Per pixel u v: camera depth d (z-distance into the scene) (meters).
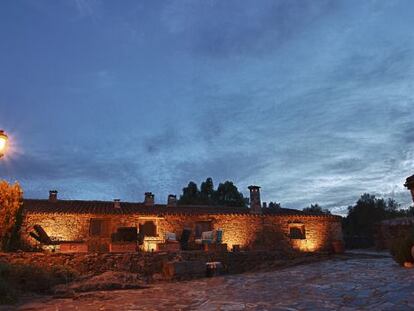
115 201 22.78
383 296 6.39
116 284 9.96
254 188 22.38
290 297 7.24
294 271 11.70
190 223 20.30
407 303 5.71
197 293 8.59
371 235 30.06
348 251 23.50
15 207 12.95
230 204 39.00
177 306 7.05
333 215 22.83
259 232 21.06
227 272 14.90
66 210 19.05
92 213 18.81
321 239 22.09
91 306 7.38
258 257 16.03
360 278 8.73
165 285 10.56
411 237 10.37
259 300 7.19
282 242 21.27
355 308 5.81
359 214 36.69
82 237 18.39
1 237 12.51
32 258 12.21
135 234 16.69
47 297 8.74
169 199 23.92
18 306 7.56
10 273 9.36
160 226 19.77
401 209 36.94
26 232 17.36
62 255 12.74
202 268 12.84
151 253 14.07
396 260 10.55
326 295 7.10
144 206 22.47
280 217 21.67
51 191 22.22
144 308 6.98
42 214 17.92
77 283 10.41
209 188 39.94
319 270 11.39
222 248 16.62
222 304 7.01
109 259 13.32
